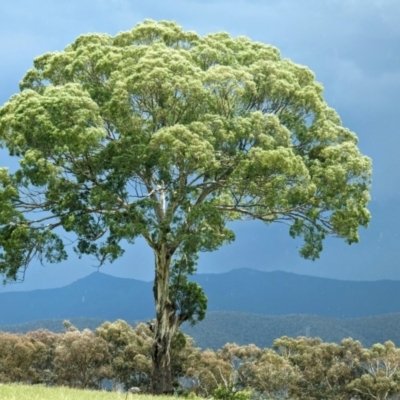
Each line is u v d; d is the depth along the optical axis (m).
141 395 29.97
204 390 86.19
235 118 39.28
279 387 93.50
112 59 40.62
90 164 39.56
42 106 37.34
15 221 39.88
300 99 43.12
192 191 40.25
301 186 39.50
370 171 42.34
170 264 46.22
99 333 94.62
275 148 39.69
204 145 36.19
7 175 39.69
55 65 43.97
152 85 37.53
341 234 43.19
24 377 91.00
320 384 100.69
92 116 37.34
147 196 39.84
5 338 93.62
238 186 40.06
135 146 37.19
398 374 97.56
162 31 43.56
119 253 38.06
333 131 43.38
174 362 88.38
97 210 39.62
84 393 25.19
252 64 42.75
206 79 38.75
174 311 45.06
